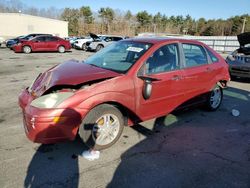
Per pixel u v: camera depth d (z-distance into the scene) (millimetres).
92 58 4270
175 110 4258
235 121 4699
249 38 8430
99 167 3021
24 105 3258
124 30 76250
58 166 3008
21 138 3660
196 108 5332
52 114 2879
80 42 22344
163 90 3852
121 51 4031
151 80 3486
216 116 4934
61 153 3289
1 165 2973
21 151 3303
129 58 3770
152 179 2836
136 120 3715
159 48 3875
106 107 3268
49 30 38719
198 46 4629
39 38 18625
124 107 3451
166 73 3883
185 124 4445
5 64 11625
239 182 2852
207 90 4809
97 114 3189
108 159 3199
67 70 3564
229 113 5148
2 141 3549
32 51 18562
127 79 3412
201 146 3660
